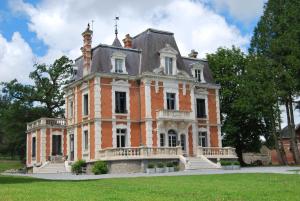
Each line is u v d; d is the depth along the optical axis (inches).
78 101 1599.4
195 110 1649.9
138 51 1590.8
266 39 1727.4
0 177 1064.2
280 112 1753.2
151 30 1608.0
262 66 1680.6
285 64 1646.2
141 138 1504.7
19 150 2492.6
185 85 1605.6
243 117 1947.6
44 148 1676.9
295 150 1716.3
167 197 512.4
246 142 2025.1
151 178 912.3
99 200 478.6
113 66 1503.4
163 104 1534.2
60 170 1553.9
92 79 1487.5
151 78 1519.4
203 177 914.7
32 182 816.3
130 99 1517.0
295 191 581.6
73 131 1627.7
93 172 1342.3
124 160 1333.7
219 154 1562.5
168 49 1582.2
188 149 1555.1
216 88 1745.8
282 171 1133.7
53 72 2237.9
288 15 1628.9
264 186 666.8
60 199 488.1
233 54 2031.3
